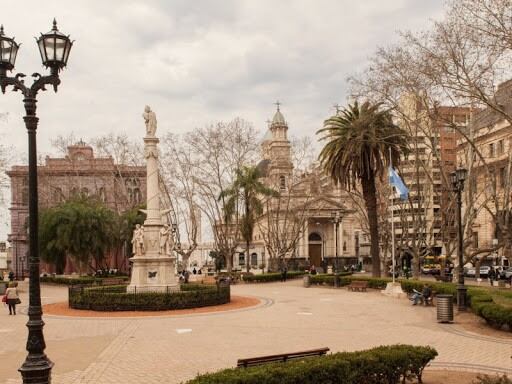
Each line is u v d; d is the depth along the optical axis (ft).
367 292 131.95
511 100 100.94
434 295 102.06
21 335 65.92
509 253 112.98
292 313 85.71
